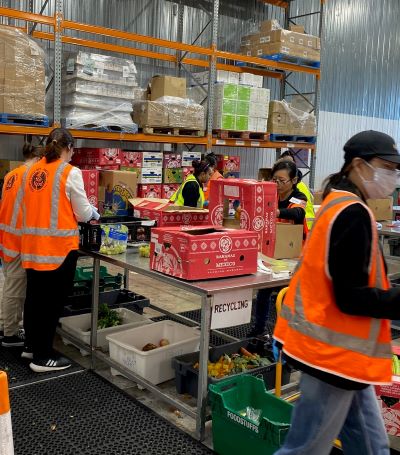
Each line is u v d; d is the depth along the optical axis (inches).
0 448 62.2
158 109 259.1
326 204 66.7
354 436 71.9
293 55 309.7
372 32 430.6
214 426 104.5
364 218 62.6
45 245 129.6
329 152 418.9
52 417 116.1
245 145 304.2
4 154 271.6
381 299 60.7
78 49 286.2
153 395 130.0
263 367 121.4
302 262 69.6
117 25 298.5
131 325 155.0
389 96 456.8
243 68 315.6
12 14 215.9
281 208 147.6
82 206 131.3
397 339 189.3
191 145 338.3
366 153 67.3
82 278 183.3
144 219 151.9
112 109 244.4
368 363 64.6
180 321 176.2
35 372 138.3
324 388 66.1
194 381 124.2
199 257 107.8
